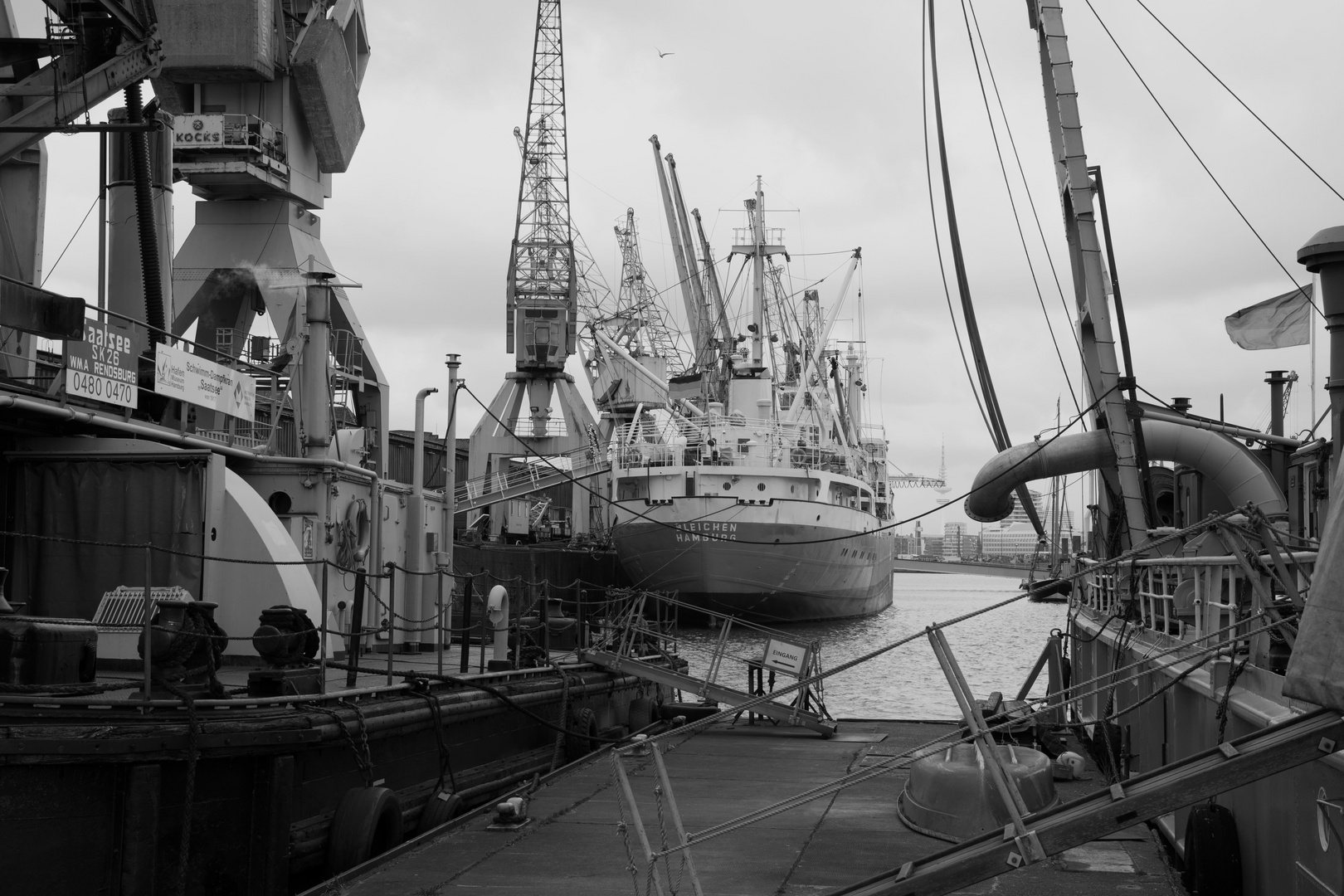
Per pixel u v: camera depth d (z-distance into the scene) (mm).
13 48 14375
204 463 13930
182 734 9484
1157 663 12656
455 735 14484
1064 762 14750
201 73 23828
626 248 94938
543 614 19281
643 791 14562
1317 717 6035
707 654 47781
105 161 17062
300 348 18297
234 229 25578
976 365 25484
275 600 13891
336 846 11102
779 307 74938
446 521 21906
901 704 35188
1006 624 78188
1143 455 18766
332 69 25422
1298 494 19422
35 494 13984
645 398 79625
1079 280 20531
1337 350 9180
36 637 10172
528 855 11195
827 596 63531
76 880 9086
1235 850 9070
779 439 60938
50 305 13211
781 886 10109
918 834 12086
